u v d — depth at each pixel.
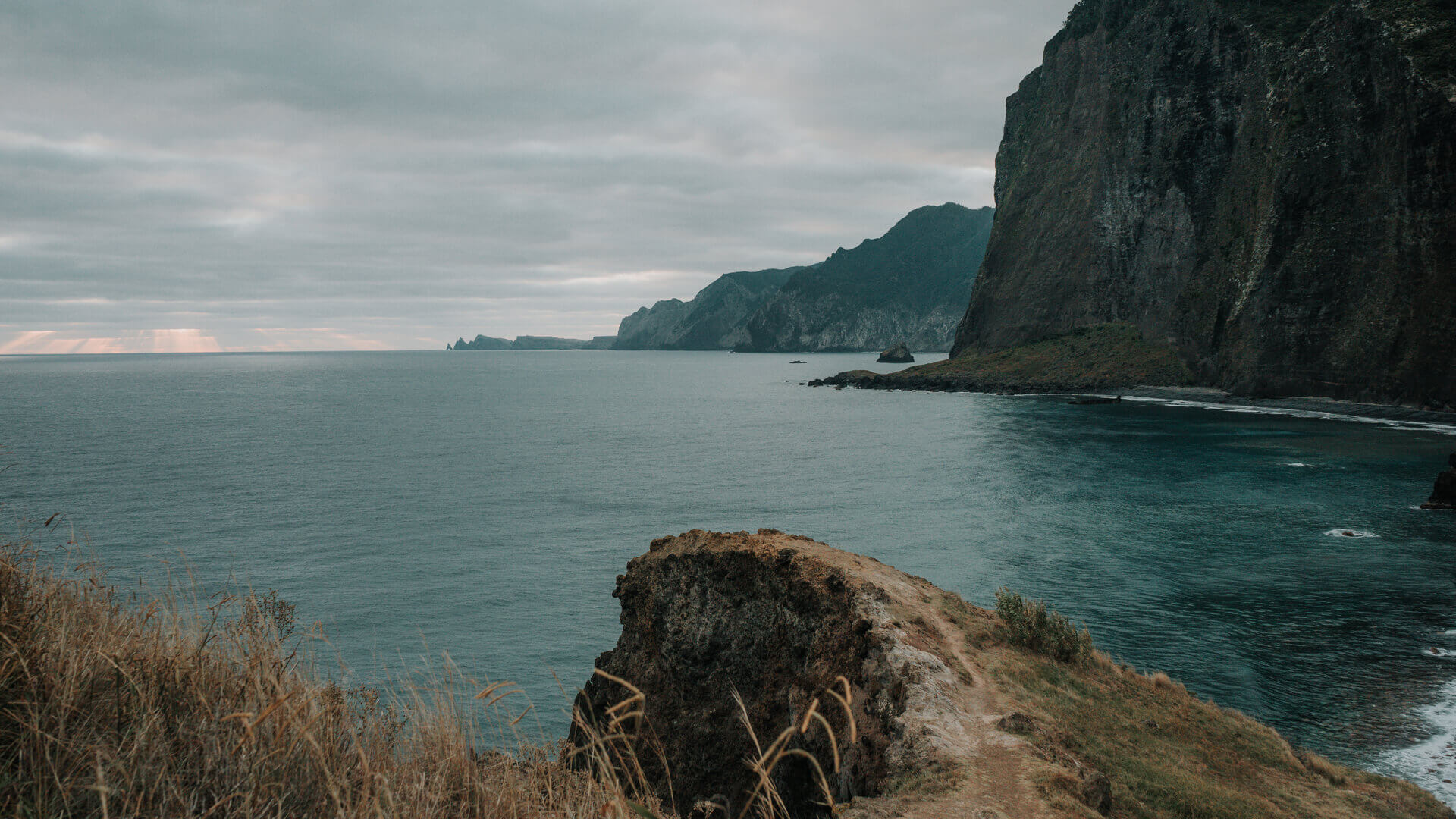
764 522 70.19
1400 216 120.12
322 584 52.31
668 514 73.94
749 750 20.59
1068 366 184.25
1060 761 14.19
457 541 64.31
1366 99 126.88
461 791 4.45
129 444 125.75
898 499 78.75
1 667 3.92
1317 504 70.12
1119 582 50.47
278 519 71.88
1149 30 189.50
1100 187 195.25
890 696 17.19
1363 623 42.38
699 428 146.00
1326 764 19.62
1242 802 14.80
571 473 97.31
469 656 40.31
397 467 102.81
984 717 16.08
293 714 4.21
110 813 3.48
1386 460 88.56
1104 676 21.05
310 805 3.97
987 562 55.84
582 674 38.19
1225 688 35.16
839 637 20.11
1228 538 60.09
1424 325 116.56
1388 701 33.38
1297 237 137.25
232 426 153.38
